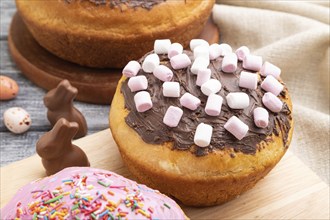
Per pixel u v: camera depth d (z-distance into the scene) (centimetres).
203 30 64
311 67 62
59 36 56
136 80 46
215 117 45
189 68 47
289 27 64
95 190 39
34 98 59
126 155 46
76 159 49
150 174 45
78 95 59
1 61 63
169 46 49
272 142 45
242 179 45
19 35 63
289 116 47
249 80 46
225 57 47
